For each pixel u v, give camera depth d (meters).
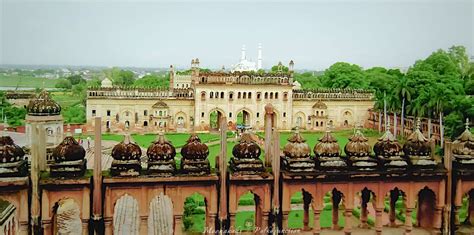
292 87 67.00
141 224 14.70
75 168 14.41
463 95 50.62
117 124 64.25
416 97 55.41
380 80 78.38
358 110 70.00
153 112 64.50
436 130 46.75
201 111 65.19
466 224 17.72
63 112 74.19
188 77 96.06
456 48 73.69
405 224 16.19
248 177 14.98
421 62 70.12
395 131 52.22
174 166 15.09
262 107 66.44
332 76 86.94
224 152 14.88
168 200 25.84
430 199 16.75
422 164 16.08
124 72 120.00
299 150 15.46
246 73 65.94
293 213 25.00
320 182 15.50
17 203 13.97
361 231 17.00
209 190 15.00
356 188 15.77
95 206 14.17
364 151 15.96
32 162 13.86
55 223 14.80
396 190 17.62
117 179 14.28
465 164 16.14
